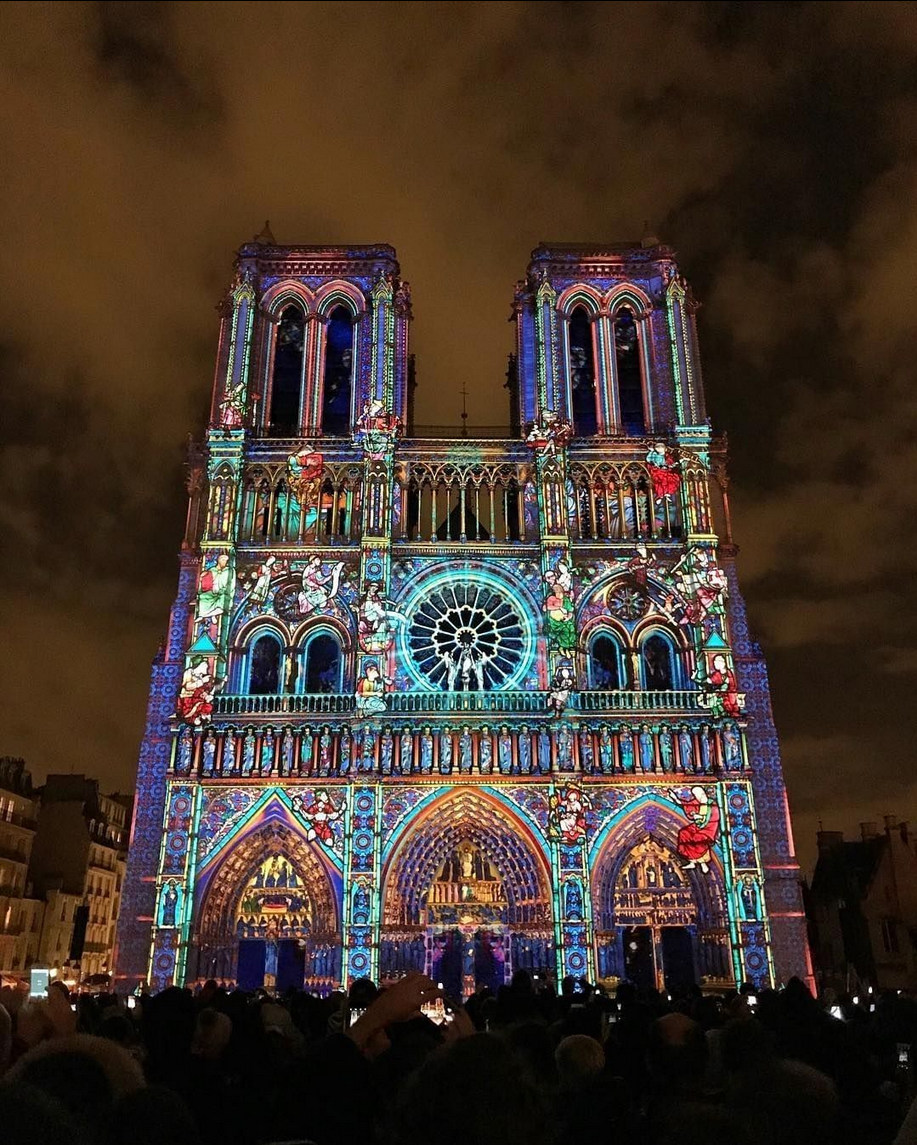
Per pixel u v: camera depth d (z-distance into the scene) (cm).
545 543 7388
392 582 7375
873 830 9219
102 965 10806
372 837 6488
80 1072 719
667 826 6656
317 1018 2325
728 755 6725
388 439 7700
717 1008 2208
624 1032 1675
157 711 6994
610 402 8050
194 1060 1249
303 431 7869
